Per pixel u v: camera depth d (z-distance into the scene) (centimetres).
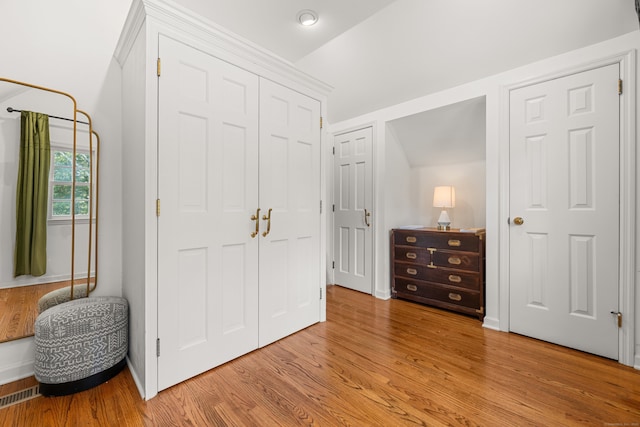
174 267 152
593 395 146
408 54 235
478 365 175
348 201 350
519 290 219
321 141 243
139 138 150
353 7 180
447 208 326
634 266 173
